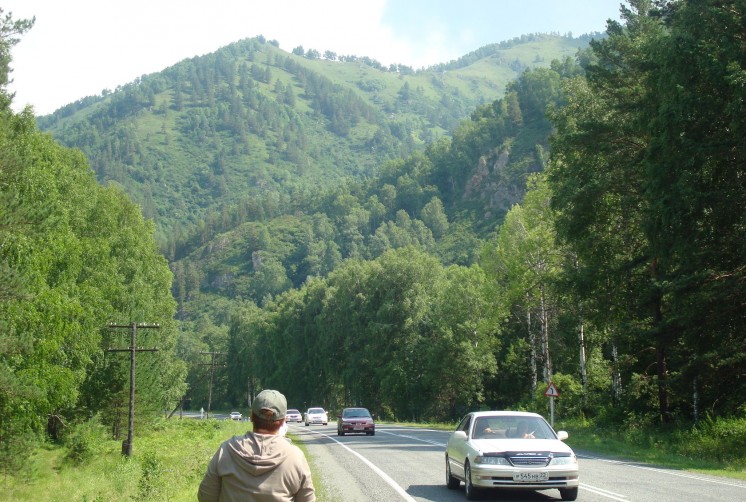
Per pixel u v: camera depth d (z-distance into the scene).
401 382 83.38
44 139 39.62
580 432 38.28
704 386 32.03
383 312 87.75
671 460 24.70
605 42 39.19
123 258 52.72
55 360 35.31
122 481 24.03
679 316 28.69
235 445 5.30
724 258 27.48
